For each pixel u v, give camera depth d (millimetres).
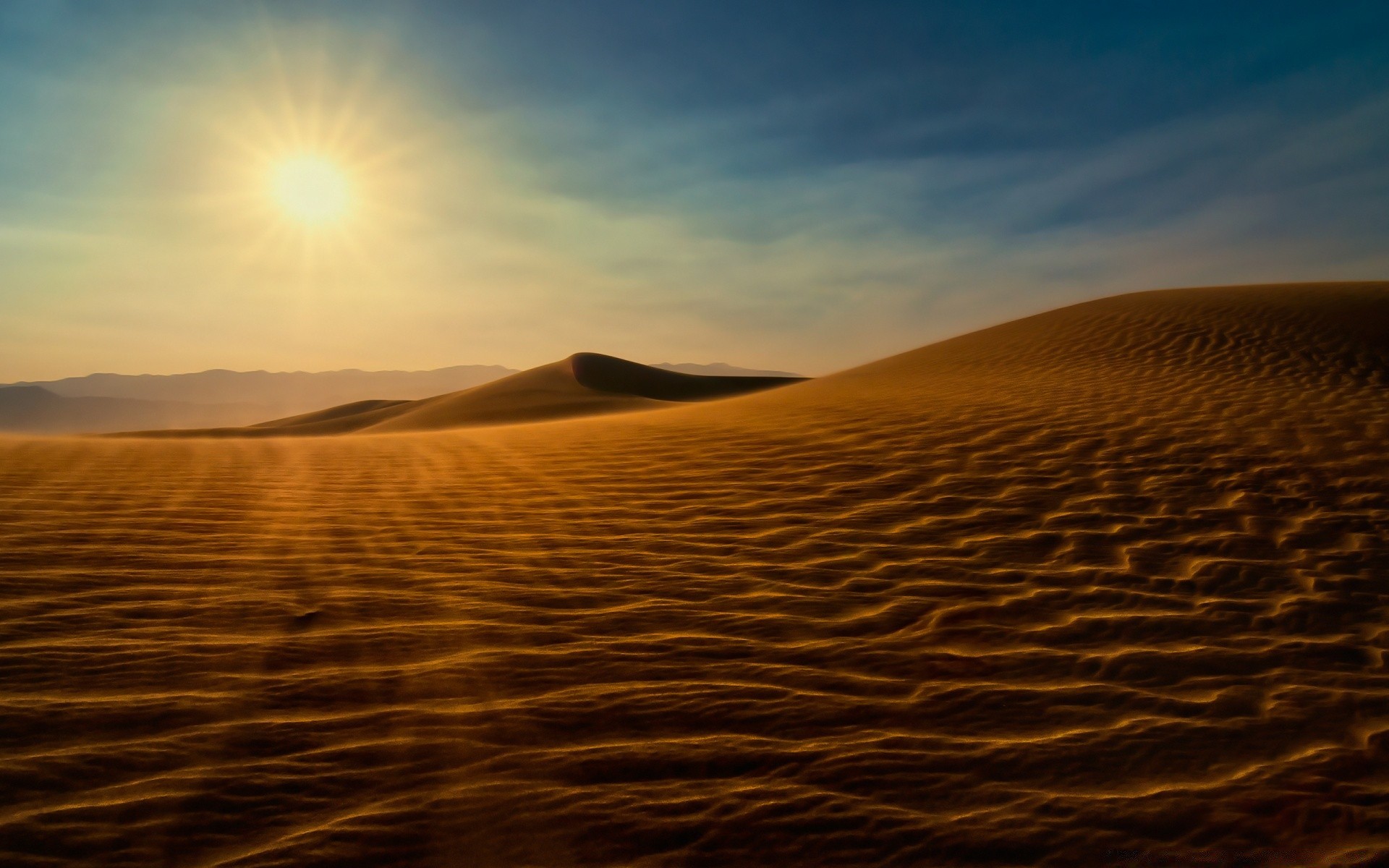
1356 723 3170
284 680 3354
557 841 2393
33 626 3756
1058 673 3596
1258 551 5215
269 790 2590
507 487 7688
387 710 3133
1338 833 2469
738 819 2506
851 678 3520
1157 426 9023
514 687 3369
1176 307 21766
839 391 16109
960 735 3047
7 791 2498
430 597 4449
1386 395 11164
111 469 8062
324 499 6996
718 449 9359
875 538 5676
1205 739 3035
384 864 2270
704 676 3527
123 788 2562
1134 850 2391
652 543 5641
